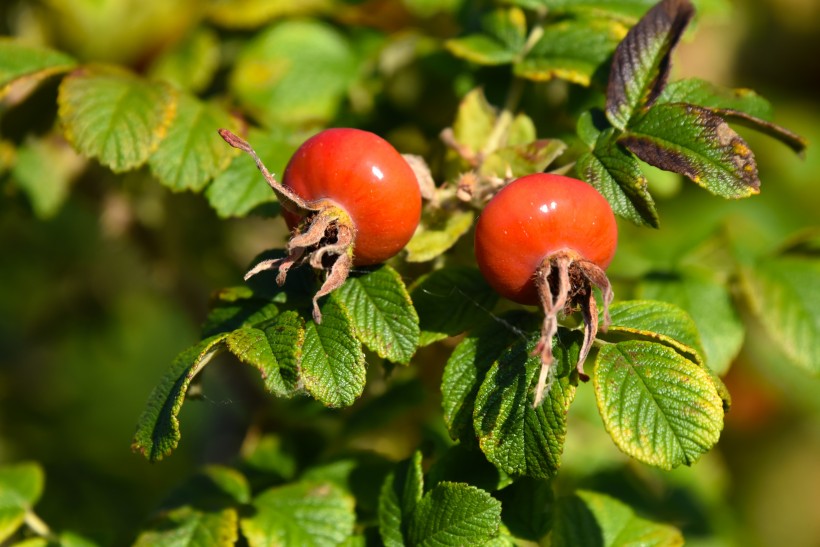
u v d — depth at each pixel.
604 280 0.37
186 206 0.52
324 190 0.37
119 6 0.48
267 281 0.39
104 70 0.43
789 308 0.44
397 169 0.37
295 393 0.37
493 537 0.38
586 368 0.45
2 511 0.44
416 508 0.39
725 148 0.38
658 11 0.40
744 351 0.55
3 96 0.43
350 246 0.37
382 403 0.45
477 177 0.40
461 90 0.46
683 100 0.41
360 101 0.47
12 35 0.49
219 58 0.49
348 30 0.49
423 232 0.40
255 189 0.42
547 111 0.45
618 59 0.39
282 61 0.47
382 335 0.38
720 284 0.45
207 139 0.42
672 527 0.42
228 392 0.56
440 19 0.50
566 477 0.46
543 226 0.37
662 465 0.36
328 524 0.41
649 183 0.46
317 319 0.37
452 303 0.40
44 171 0.48
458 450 0.40
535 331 0.38
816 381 0.53
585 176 0.39
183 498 0.42
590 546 0.41
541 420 0.37
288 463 0.44
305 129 0.47
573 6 0.43
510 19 0.43
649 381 0.37
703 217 0.52
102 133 0.42
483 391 0.37
